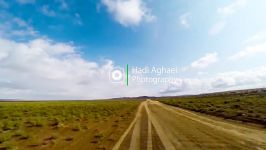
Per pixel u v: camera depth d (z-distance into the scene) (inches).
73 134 646.5
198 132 666.2
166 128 759.1
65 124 876.0
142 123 917.8
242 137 581.6
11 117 1084.5
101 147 466.6
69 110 1667.1
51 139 566.9
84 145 491.8
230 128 757.9
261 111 1245.7
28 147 475.2
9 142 509.4
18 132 626.8
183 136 595.5
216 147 464.4
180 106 2509.8
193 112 1626.5
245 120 999.0
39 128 765.3
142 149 447.2
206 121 991.0
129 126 821.2
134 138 568.4
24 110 1601.9
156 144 493.7
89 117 1197.1
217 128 756.0
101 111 1696.6
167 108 2180.1
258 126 811.4
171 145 482.9
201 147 464.1
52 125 842.2
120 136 600.7
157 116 1261.1
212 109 1699.1
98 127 804.0
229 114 1267.2
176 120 1036.5
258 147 466.3
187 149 447.2
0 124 779.4
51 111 1525.6
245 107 1557.6
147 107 2407.7
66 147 474.3
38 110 1622.8
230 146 474.9
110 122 972.6
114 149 448.1
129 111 1748.3
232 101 2292.1
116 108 2162.9
